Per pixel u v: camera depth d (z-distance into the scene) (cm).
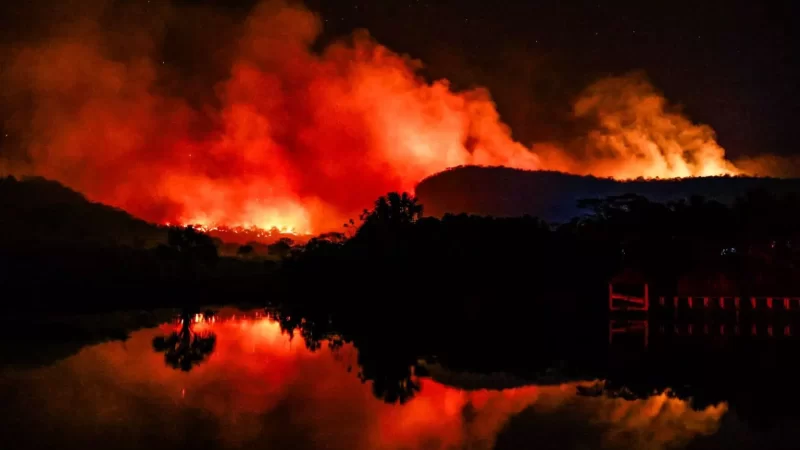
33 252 7500
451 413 2298
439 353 3506
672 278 5322
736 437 2050
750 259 5384
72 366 3088
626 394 2588
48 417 2219
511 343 3866
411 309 5759
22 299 5734
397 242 6488
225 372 2972
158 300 6194
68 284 6325
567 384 2777
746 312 5122
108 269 6931
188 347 3656
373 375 2927
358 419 2206
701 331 4419
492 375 2942
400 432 2059
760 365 3198
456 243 6250
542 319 5072
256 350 3581
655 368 3103
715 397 2556
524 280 5953
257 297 6569
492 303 5956
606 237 5903
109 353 3447
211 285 6919
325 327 4569
